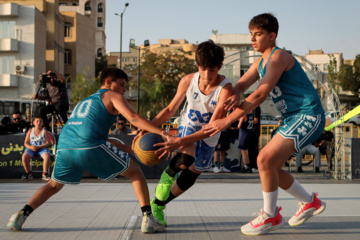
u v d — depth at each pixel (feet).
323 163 49.37
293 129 13.42
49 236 13.25
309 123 13.46
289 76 13.66
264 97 13.29
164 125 45.60
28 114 53.62
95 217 16.33
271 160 13.35
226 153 38.09
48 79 34.27
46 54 168.76
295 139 13.34
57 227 14.53
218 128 13.34
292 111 13.88
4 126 41.14
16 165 31.94
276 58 13.43
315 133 13.57
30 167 31.32
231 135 37.47
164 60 221.87
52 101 34.58
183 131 14.56
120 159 13.74
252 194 23.39
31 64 150.61
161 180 14.62
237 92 13.97
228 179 31.76
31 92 150.10
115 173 13.85
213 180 31.04
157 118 14.67
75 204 19.48
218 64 13.51
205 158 14.53
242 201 20.83
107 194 22.93
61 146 13.83
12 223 13.93
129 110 13.74
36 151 31.12
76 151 13.56
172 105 14.67
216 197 22.17
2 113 95.35
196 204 19.85
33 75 150.71
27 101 100.22
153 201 14.83
